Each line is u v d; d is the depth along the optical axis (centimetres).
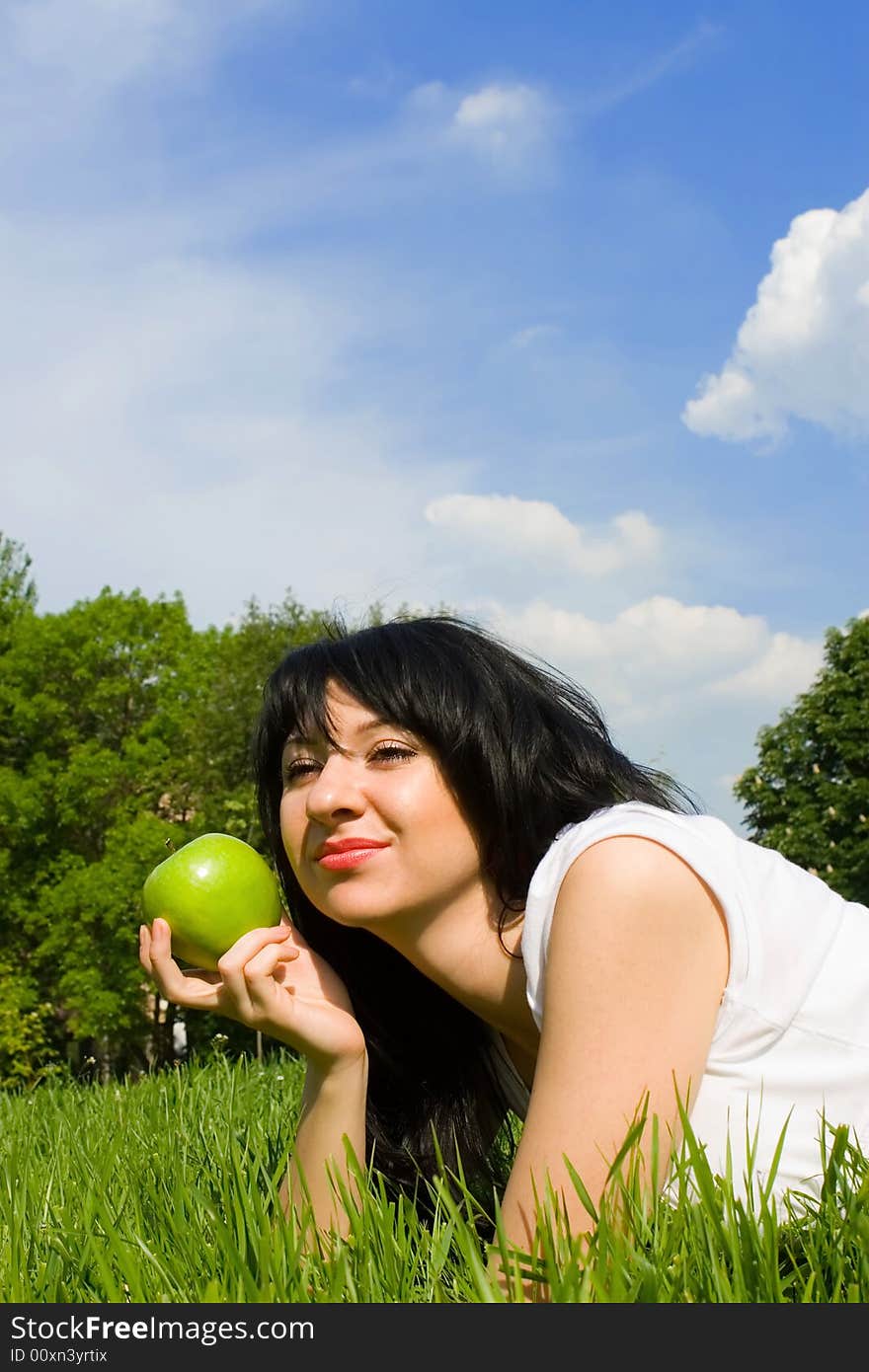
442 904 204
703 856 182
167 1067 486
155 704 3138
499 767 200
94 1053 3020
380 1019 246
